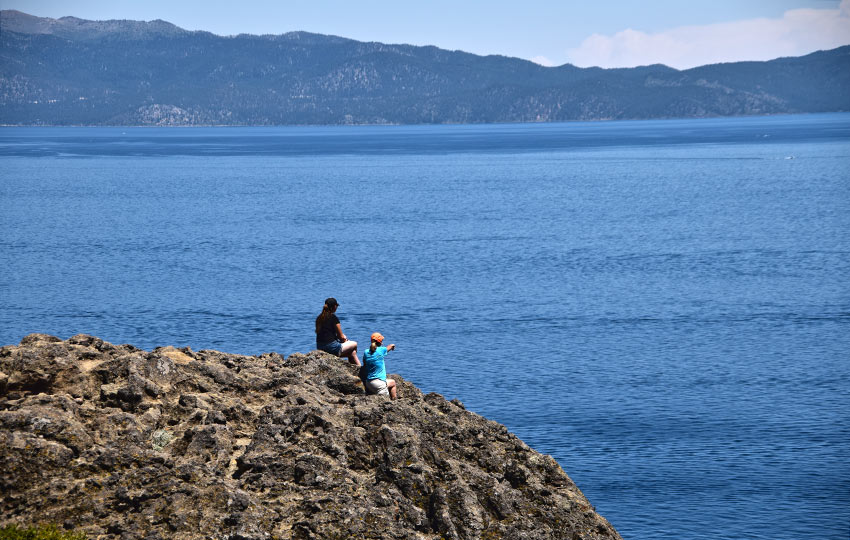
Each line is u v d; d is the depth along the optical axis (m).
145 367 20.53
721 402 66.19
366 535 16.50
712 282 115.25
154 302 105.81
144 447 17.62
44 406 17.88
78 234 167.38
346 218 191.88
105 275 123.75
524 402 67.19
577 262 132.50
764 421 61.75
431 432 20.75
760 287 111.06
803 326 91.06
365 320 96.38
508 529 17.94
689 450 56.41
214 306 103.44
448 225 178.25
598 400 67.25
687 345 84.38
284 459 18.11
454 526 17.53
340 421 20.23
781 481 51.66
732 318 95.31
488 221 184.00
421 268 128.50
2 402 18.05
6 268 129.25
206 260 137.38
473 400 67.81
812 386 70.12
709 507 48.31
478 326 93.25
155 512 15.80
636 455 55.97
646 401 66.94
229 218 193.25
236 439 19.23
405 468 18.56
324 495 17.27
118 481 16.36
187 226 180.00
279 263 134.00
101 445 17.36
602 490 51.00
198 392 20.67
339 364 24.22
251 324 94.50
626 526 46.78
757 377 72.88
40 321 95.88
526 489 19.89
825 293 106.31
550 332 90.44
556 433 60.06
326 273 125.12
